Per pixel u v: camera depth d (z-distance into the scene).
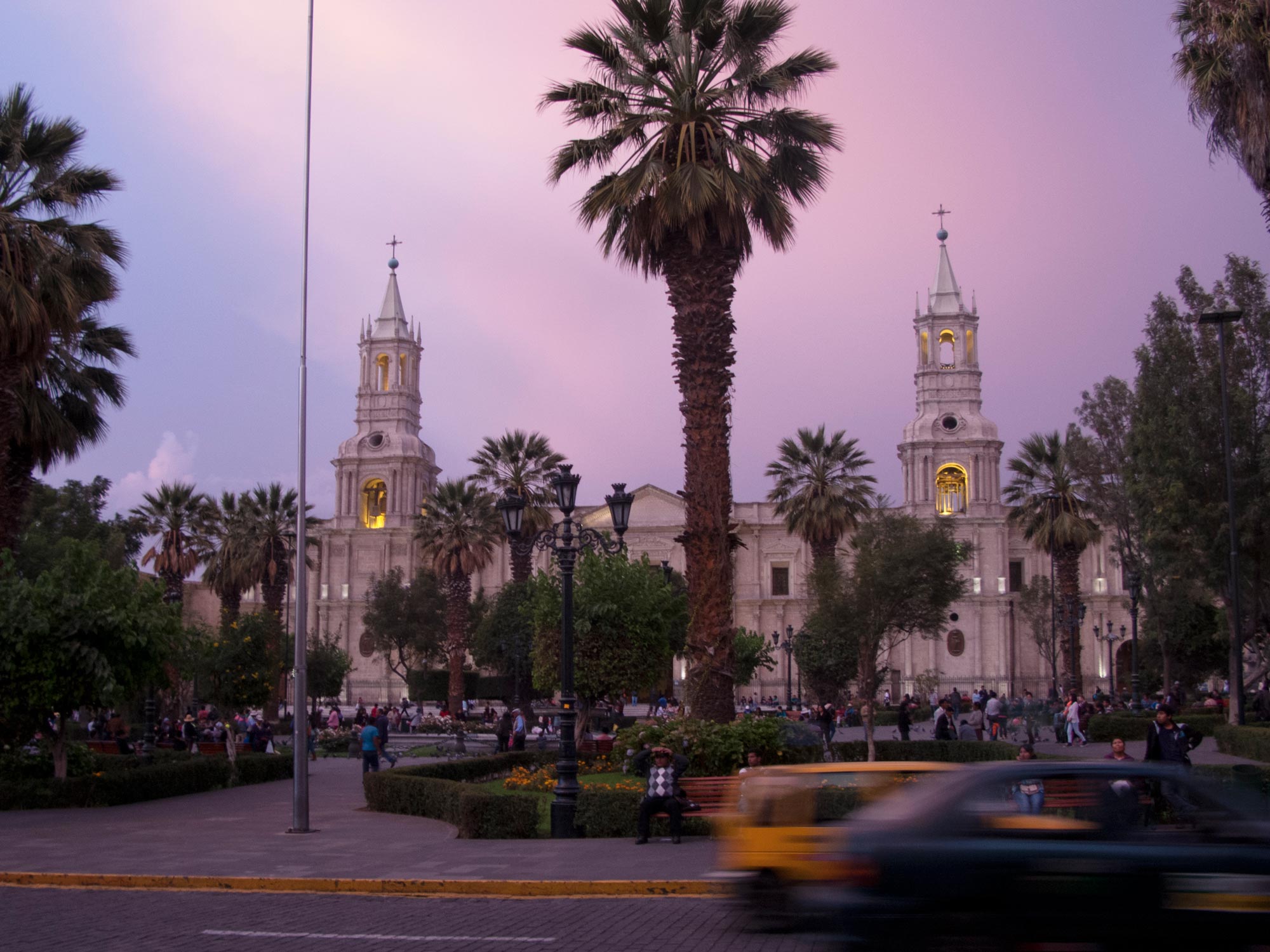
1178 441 34.25
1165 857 7.69
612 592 36.16
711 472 24.47
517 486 66.19
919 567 37.44
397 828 21.14
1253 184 22.16
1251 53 20.92
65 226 27.67
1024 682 85.38
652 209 24.91
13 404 26.16
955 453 88.19
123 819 23.00
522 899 13.40
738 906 9.23
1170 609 50.25
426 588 78.25
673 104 25.41
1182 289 35.97
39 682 24.64
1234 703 34.34
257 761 34.28
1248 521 32.81
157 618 26.84
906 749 34.22
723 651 24.47
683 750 22.78
